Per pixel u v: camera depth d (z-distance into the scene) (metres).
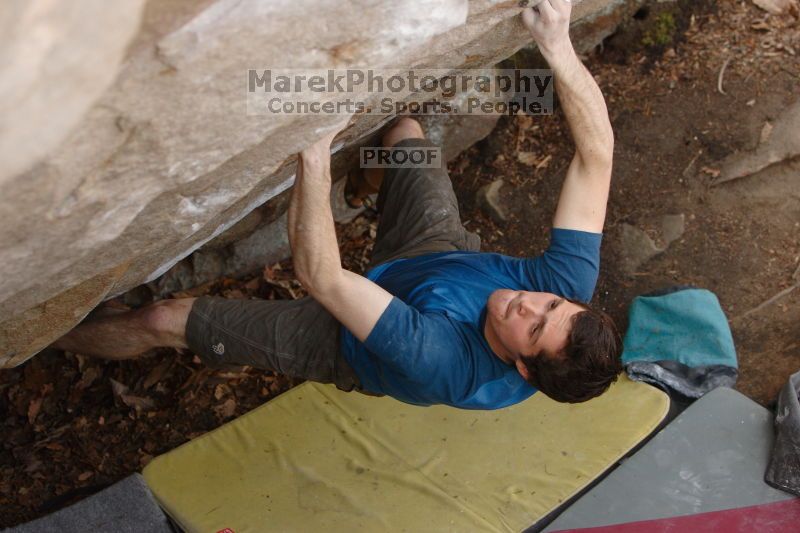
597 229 2.53
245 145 1.52
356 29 1.45
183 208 1.75
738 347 3.81
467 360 2.39
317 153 1.88
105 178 1.32
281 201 3.59
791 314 3.87
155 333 2.74
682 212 4.21
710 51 4.62
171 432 3.48
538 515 3.01
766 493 3.09
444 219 3.04
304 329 2.64
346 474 3.15
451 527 2.95
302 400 3.43
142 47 1.14
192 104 1.31
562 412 3.41
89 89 1.07
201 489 3.07
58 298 1.88
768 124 4.30
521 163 4.45
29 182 1.17
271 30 1.30
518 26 2.29
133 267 2.13
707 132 4.36
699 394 3.53
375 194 4.09
